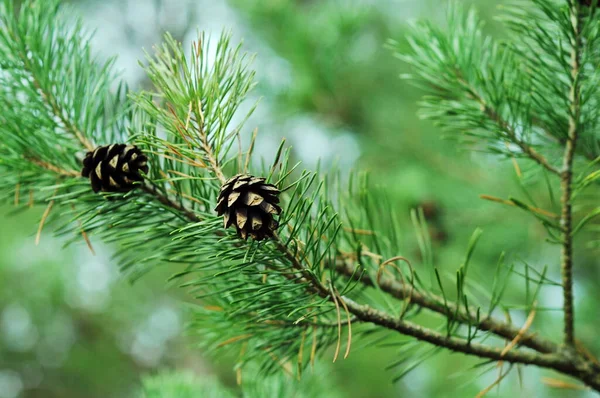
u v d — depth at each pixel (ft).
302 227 4.21
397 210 8.05
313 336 4.25
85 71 4.38
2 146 4.29
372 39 9.30
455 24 4.52
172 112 4.02
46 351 22.06
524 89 4.36
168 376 4.89
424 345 4.32
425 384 13.82
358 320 4.17
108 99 4.38
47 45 4.36
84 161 4.14
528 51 4.36
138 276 4.38
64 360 21.99
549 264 8.59
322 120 8.94
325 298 4.08
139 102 4.03
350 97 8.93
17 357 22.04
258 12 8.54
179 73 4.01
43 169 4.33
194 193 4.15
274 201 3.93
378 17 9.39
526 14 4.32
